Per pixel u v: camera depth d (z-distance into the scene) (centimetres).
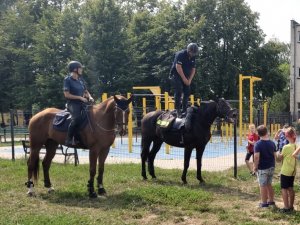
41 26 4697
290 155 844
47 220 766
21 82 4569
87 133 991
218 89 4544
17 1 5231
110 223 766
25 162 1602
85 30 4253
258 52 4662
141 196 955
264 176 894
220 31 4497
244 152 2286
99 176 1022
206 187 1131
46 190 1069
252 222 772
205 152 2289
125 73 4344
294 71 5175
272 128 3009
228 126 3053
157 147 1249
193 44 1176
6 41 4684
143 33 4844
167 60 4597
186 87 1201
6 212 845
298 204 935
